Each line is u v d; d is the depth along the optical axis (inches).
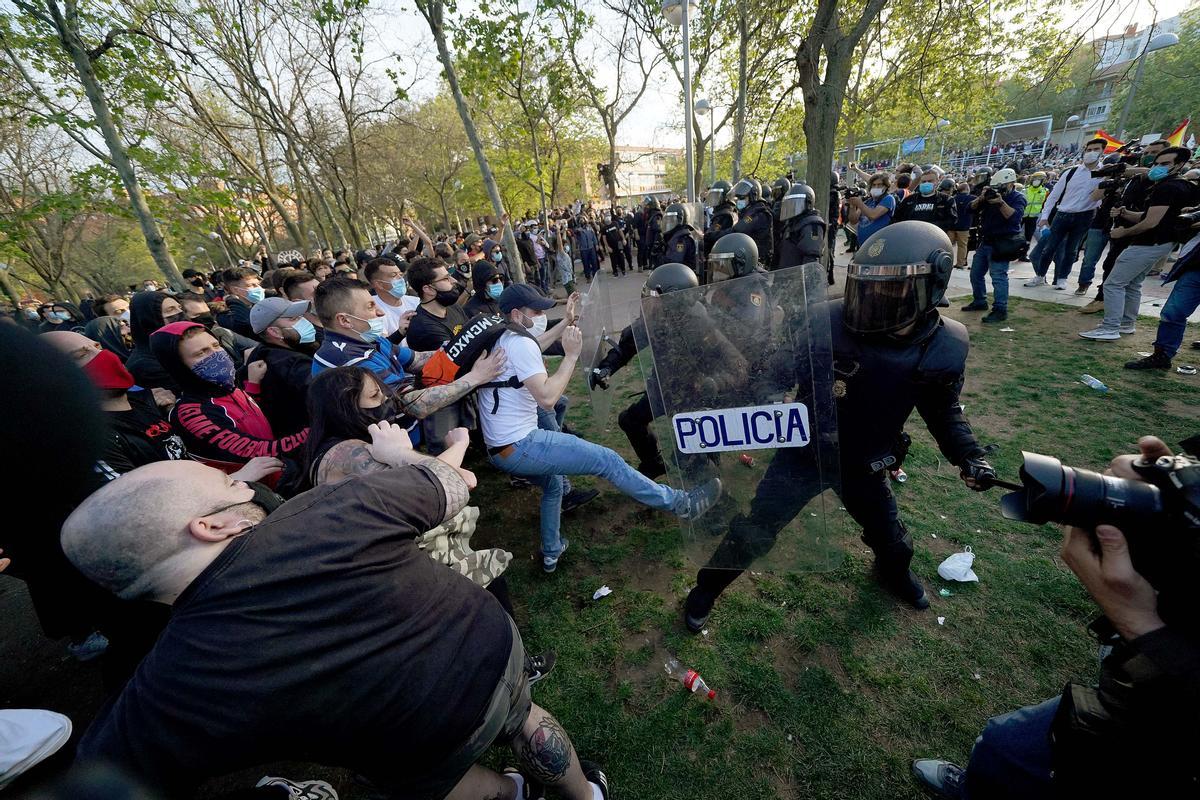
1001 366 167.6
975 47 250.8
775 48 410.6
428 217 1214.3
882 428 64.1
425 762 38.5
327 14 289.0
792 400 61.0
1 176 491.8
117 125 267.0
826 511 66.9
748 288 57.2
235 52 390.0
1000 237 201.8
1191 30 770.8
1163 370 148.9
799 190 191.5
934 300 54.3
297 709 31.0
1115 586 30.8
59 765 39.7
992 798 46.6
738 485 68.6
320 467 55.1
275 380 95.4
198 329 80.0
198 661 29.4
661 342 63.1
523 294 97.9
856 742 65.0
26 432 23.6
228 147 442.6
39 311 246.2
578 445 86.4
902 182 331.9
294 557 32.9
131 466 74.7
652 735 69.2
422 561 40.1
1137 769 31.0
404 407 74.5
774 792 61.1
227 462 80.0
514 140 661.3
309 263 236.1
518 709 47.0
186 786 29.2
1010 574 87.2
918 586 81.0
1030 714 44.8
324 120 525.7
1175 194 152.5
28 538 48.7
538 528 118.3
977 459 59.5
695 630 83.2
